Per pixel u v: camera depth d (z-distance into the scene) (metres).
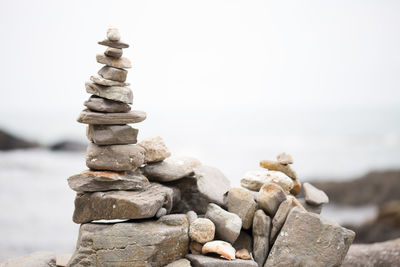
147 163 1.62
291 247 1.46
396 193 6.02
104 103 1.45
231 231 1.49
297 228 1.47
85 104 1.47
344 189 6.39
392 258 1.81
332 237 1.45
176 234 1.44
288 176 1.75
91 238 1.42
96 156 1.46
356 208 5.88
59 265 1.64
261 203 1.57
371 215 5.08
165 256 1.42
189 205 1.65
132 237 1.40
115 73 1.46
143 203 1.40
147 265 1.39
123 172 1.49
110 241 1.41
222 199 1.63
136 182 1.48
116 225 1.41
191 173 1.66
